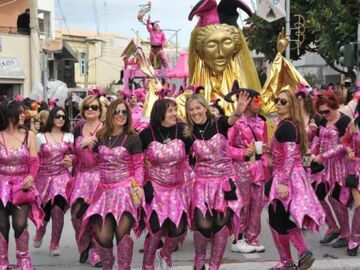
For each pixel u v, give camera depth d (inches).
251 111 374.3
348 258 366.3
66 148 371.2
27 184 310.8
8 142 313.7
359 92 401.4
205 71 569.3
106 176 294.0
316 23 1127.6
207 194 301.4
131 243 290.7
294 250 390.9
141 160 295.3
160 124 301.1
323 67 1927.9
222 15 573.3
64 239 433.7
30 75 1392.7
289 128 314.3
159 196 297.6
